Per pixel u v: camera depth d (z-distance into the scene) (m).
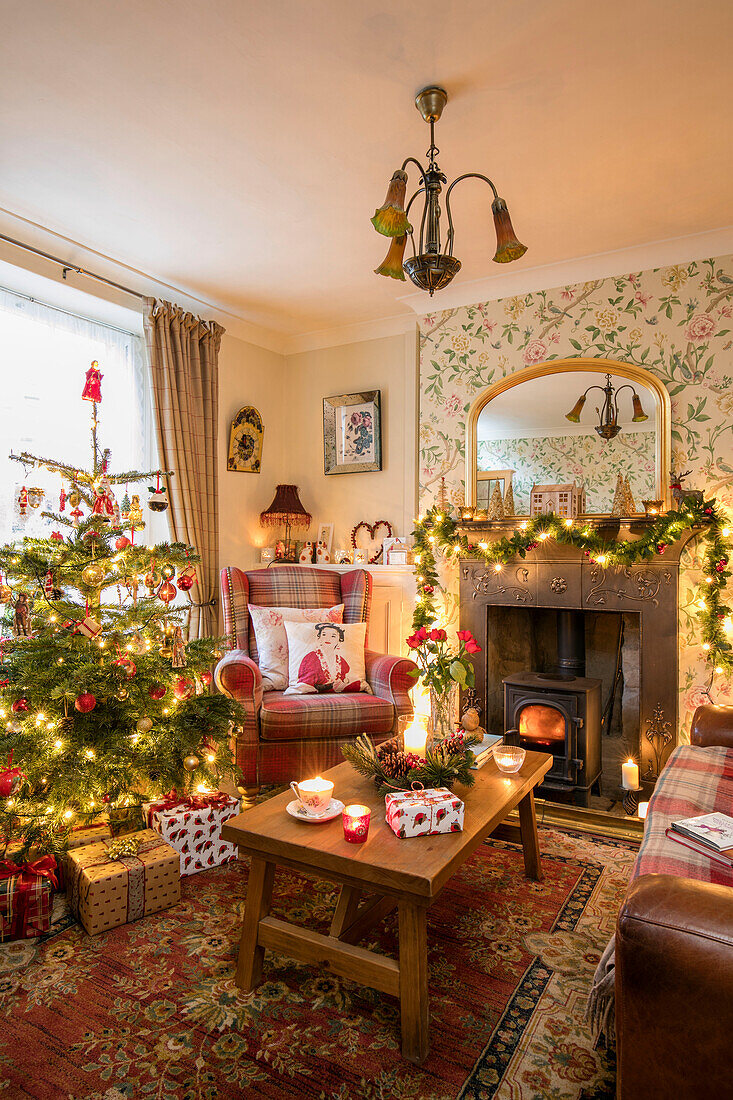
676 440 3.24
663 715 3.14
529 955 1.87
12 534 3.06
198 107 2.21
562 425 3.52
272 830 1.71
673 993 1.00
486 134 2.35
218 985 1.73
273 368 4.61
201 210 2.90
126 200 2.82
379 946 1.91
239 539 4.30
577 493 3.44
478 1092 1.38
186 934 1.98
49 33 1.88
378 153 2.47
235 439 4.21
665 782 2.04
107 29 1.87
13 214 2.89
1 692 2.16
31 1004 1.65
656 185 2.71
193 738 2.39
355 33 1.89
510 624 3.82
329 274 3.59
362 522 4.40
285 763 3.06
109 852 2.14
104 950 1.89
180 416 3.69
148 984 1.73
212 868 2.42
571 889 2.27
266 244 3.24
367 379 4.39
